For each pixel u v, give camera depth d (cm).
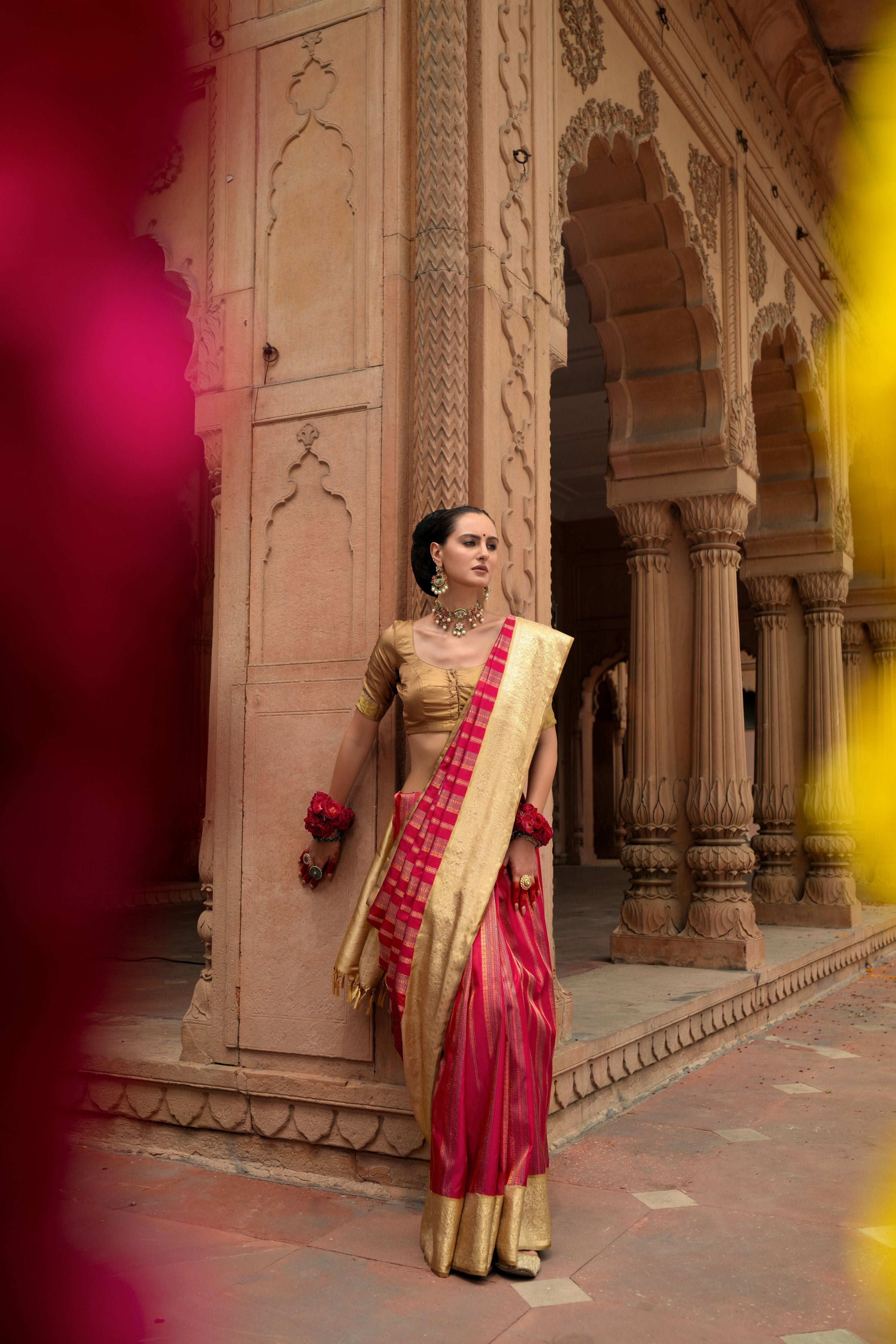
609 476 575
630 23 456
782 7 584
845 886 725
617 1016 385
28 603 63
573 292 949
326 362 312
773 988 532
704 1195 267
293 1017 292
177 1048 327
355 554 299
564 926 752
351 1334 191
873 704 943
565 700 1574
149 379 75
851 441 802
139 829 72
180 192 347
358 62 316
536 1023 234
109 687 67
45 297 66
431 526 261
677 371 546
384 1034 278
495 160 319
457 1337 190
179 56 71
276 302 323
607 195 503
